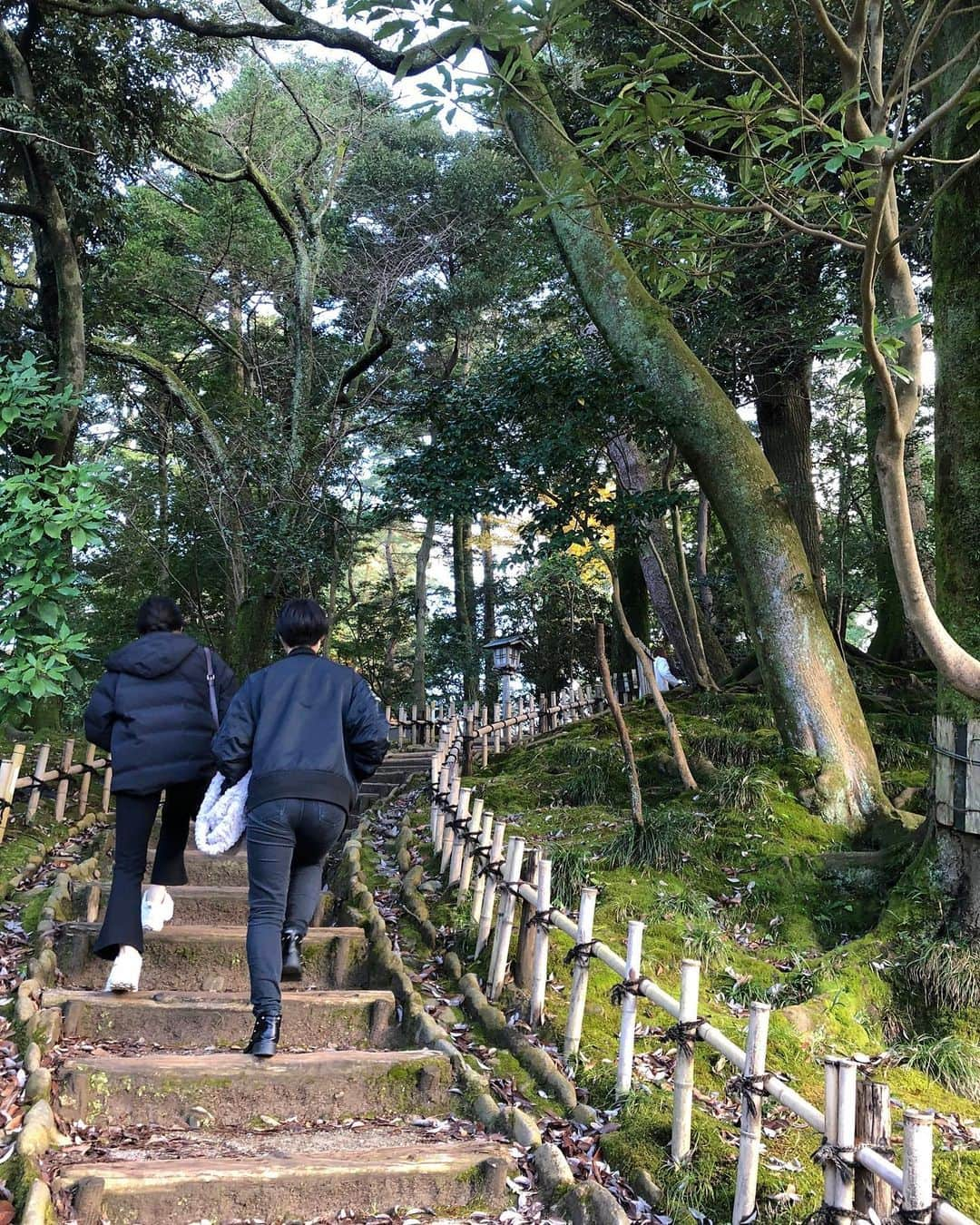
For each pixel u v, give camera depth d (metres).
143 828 4.08
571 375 8.37
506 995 4.45
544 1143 3.23
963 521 5.18
